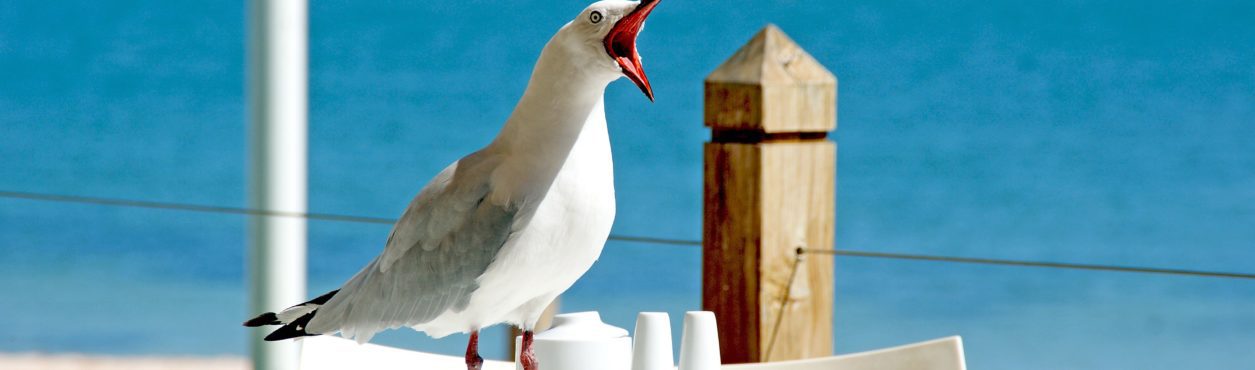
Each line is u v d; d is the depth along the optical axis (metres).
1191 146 22.88
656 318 2.68
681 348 2.70
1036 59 23.89
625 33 2.72
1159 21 23.66
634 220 21.45
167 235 18.70
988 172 22.58
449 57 24.28
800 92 3.49
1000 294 16.48
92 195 24.38
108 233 18.64
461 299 2.88
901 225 21.67
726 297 3.56
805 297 3.56
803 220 3.54
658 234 21.42
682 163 21.47
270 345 4.49
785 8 24.19
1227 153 22.73
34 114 24.30
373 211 22.95
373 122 23.92
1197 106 23.36
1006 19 24.00
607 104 21.47
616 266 17.16
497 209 2.80
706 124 3.55
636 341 2.69
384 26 24.19
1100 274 16.23
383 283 2.99
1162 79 23.50
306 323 3.08
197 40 24.41
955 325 16.59
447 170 2.93
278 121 4.48
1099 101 23.50
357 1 24.19
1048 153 22.94
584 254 2.85
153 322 17.14
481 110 24.34
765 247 3.50
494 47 24.50
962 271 16.53
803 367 3.04
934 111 23.75
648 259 17.12
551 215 2.78
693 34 23.81
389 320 2.98
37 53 24.44
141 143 24.28
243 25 24.47
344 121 23.86
